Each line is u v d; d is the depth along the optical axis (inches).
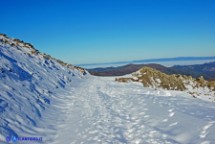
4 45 1157.1
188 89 1686.8
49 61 1569.9
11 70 780.0
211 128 430.6
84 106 766.5
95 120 579.8
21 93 647.8
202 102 845.8
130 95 987.9
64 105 783.7
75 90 1194.0
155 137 442.3
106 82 1772.9
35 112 575.5
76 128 517.7
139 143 420.5
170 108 644.7
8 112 482.9
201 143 382.9
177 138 429.1
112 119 591.2
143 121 558.9
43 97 746.2
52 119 584.4
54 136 474.0
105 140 437.1
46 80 1037.8
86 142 427.5
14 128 439.5
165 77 1774.1
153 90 1213.1
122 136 463.5
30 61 1183.6
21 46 1475.1
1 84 613.6
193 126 462.3
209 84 1756.9
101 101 859.4
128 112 671.1
